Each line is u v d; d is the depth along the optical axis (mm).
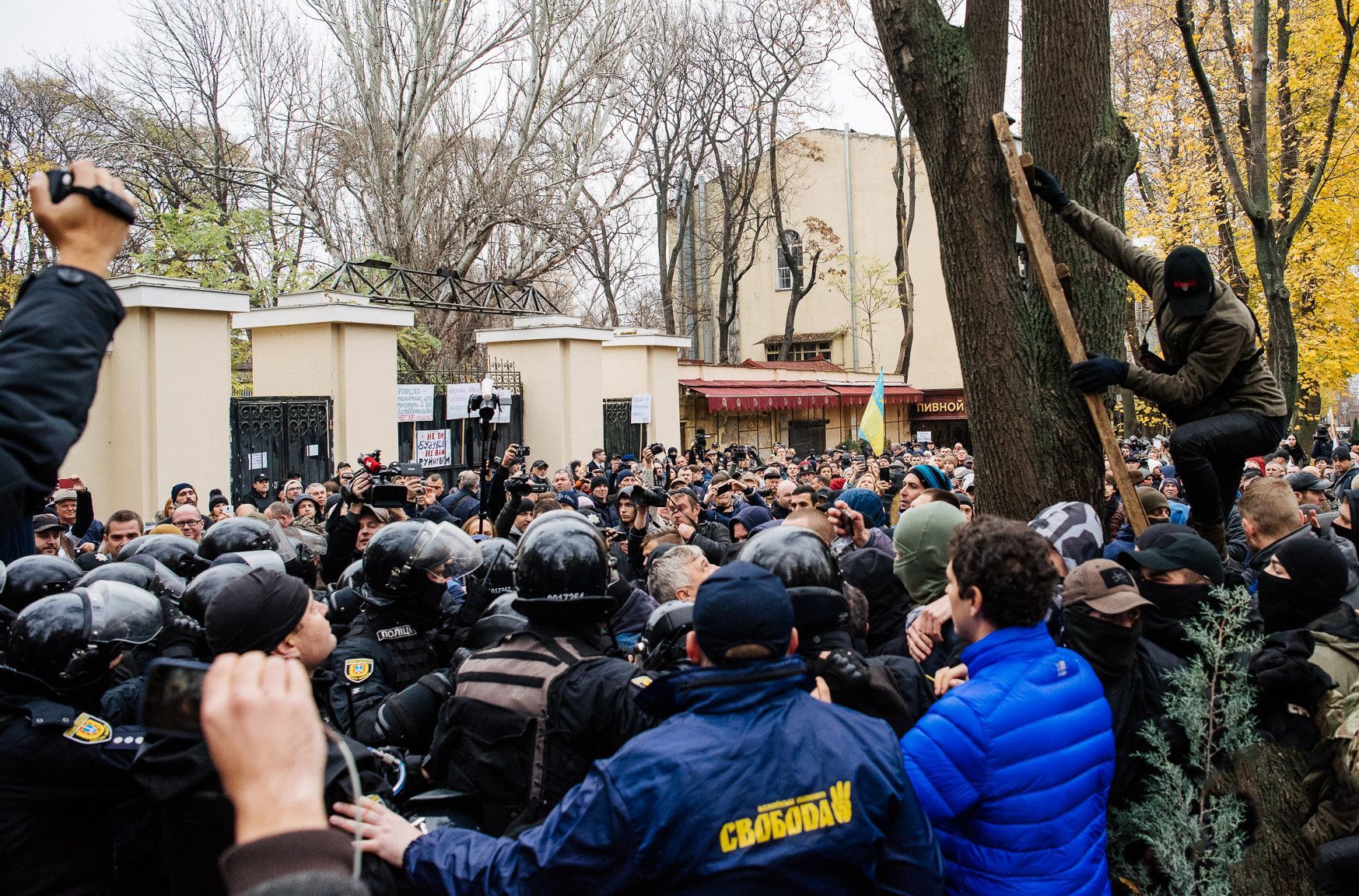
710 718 2072
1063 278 4406
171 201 25391
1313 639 3035
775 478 14531
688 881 1930
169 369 11781
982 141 4430
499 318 26422
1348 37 10828
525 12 23297
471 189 24562
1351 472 10305
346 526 5773
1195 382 4055
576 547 2889
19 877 2699
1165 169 16641
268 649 2490
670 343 22766
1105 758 2559
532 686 2748
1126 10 16641
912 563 3801
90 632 2951
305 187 24766
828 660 2748
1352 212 15930
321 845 1178
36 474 1396
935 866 2107
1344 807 2754
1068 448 4473
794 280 35656
